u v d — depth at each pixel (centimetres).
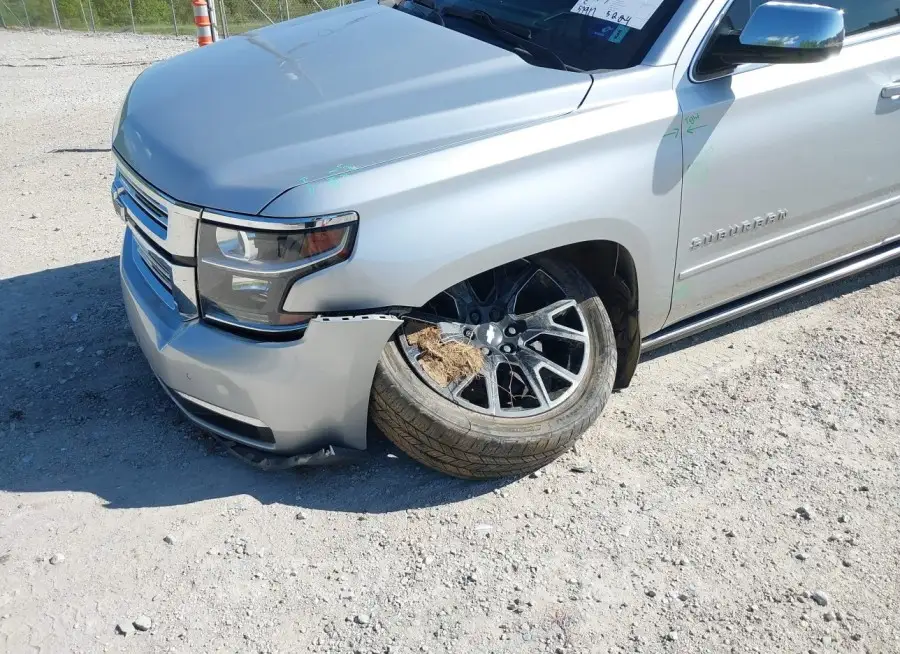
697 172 300
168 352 269
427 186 251
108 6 2516
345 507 287
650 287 309
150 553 264
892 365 368
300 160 252
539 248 272
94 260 473
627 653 236
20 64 1362
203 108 289
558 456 300
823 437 324
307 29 356
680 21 300
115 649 232
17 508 281
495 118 268
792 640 241
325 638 238
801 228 344
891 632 244
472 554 269
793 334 392
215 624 241
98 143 721
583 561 267
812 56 286
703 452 316
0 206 558
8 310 414
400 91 280
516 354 291
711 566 265
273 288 247
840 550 272
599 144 277
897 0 347
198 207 249
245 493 291
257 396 261
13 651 230
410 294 253
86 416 331
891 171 358
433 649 236
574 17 324
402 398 266
